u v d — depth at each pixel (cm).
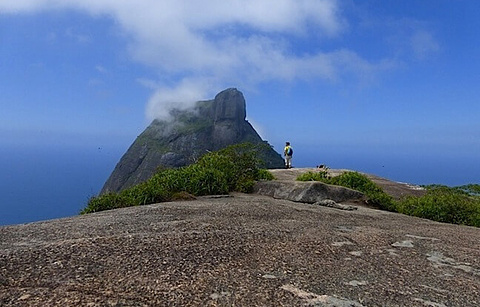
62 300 351
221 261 484
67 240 553
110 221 709
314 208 995
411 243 633
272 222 743
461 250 610
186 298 373
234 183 1302
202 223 693
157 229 638
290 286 417
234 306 363
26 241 555
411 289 433
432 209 1161
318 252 547
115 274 425
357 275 466
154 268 448
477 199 1314
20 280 401
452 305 398
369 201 1222
